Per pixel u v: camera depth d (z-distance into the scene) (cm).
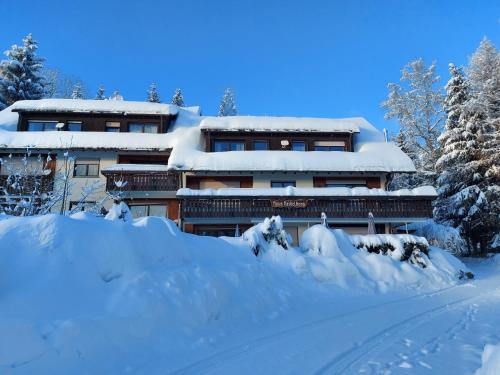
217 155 2214
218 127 2394
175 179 2194
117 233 744
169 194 2233
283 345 620
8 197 1323
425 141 3559
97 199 2206
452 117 2772
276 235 1417
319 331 721
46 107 2428
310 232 1558
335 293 1203
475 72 3162
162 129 2570
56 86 5741
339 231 1627
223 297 796
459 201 2536
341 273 1323
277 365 519
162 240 850
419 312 924
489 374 362
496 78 2897
